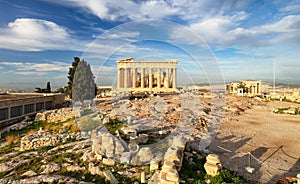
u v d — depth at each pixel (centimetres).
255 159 1044
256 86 5406
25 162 920
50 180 727
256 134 1627
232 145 1284
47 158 934
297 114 2725
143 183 718
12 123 1903
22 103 2088
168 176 657
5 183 734
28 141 1145
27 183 712
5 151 1146
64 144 1124
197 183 719
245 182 772
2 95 3045
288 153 1171
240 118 2395
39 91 4094
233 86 5522
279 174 880
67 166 832
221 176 760
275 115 2661
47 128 1590
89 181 736
